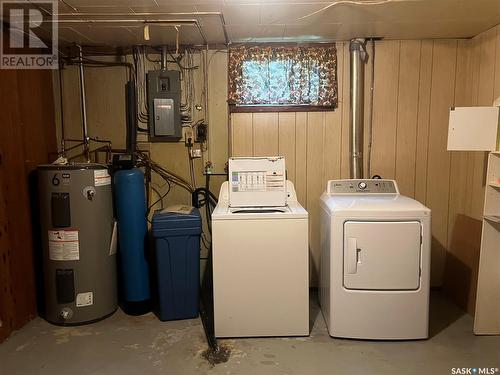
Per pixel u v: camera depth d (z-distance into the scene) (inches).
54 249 106.4
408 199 105.0
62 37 116.0
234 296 99.7
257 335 100.9
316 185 129.3
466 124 97.1
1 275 98.9
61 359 91.0
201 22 103.7
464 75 124.2
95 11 94.2
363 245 94.3
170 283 110.2
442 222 129.0
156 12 95.7
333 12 96.8
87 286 108.8
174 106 125.3
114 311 117.9
